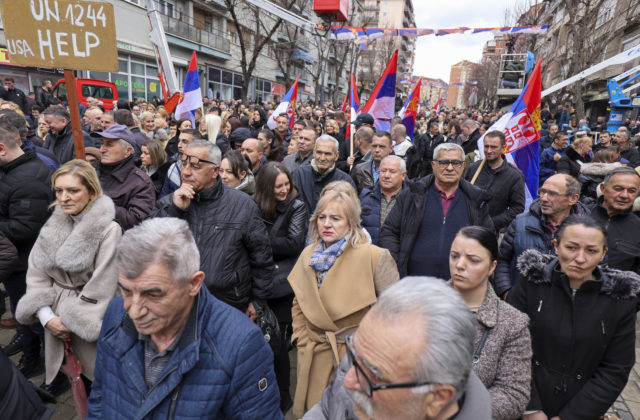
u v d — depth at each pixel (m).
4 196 2.77
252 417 1.35
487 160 4.14
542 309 1.92
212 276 2.28
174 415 1.28
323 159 3.82
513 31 8.73
